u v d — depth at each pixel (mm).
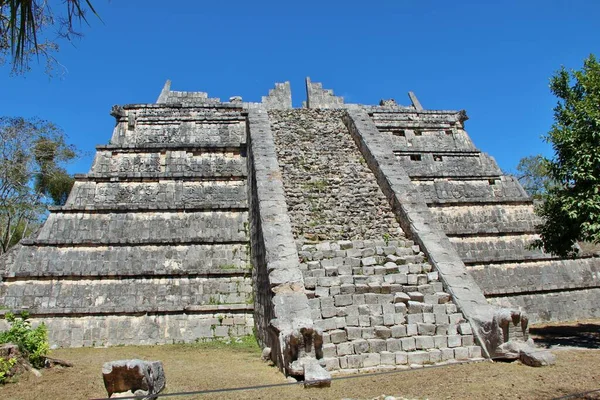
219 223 16000
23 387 7883
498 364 8414
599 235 10523
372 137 17766
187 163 18438
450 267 11055
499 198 18234
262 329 12016
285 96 24031
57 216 15445
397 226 13492
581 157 10953
